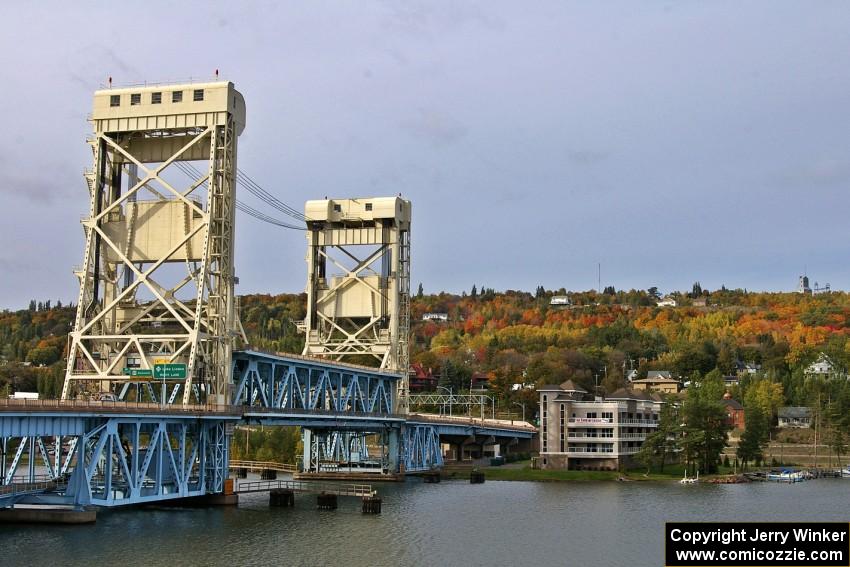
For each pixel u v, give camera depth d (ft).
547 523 608.19
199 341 640.58
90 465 512.63
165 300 645.92
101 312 647.56
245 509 632.38
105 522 546.67
